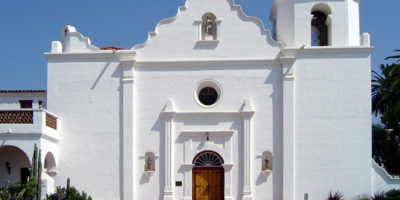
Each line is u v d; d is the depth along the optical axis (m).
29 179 26.77
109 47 33.69
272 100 30.16
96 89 30.73
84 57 30.98
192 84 30.53
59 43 31.41
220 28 30.73
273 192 29.66
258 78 30.33
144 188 30.09
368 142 29.64
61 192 28.94
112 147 30.34
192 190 30.06
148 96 30.56
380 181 30.06
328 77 30.03
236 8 30.80
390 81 33.97
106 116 30.53
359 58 30.09
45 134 28.23
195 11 30.92
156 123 30.39
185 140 30.23
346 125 29.75
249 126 29.97
